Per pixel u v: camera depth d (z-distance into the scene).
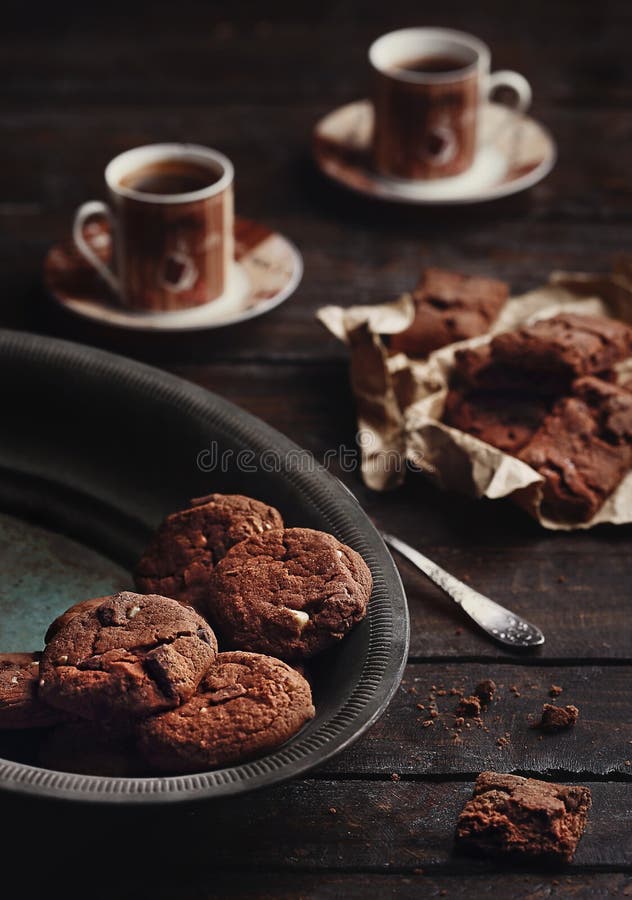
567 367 1.05
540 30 1.39
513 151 1.23
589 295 1.13
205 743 0.87
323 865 0.90
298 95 1.31
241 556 0.93
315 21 1.39
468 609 0.99
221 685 0.89
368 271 1.18
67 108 1.29
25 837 0.90
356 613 0.92
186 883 0.89
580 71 1.35
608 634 0.98
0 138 1.26
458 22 1.40
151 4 1.40
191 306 1.11
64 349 1.02
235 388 1.10
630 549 1.02
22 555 0.99
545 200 1.23
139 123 1.28
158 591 0.94
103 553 0.99
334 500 0.96
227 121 1.29
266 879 0.89
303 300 1.16
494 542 1.03
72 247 1.15
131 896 0.89
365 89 1.32
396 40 1.22
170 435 1.00
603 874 0.90
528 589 1.00
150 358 1.11
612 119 1.30
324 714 0.89
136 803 0.85
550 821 0.90
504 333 1.06
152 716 0.88
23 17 1.38
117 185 1.10
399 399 1.08
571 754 0.94
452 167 1.21
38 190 1.22
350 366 1.10
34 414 1.02
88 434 1.02
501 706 0.95
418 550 1.02
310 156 1.26
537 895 0.89
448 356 1.08
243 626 0.91
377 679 0.90
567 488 1.03
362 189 1.20
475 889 0.89
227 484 0.99
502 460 1.02
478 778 0.92
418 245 1.20
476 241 1.20
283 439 0.99
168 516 0.98
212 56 1.35
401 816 0.91
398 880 0.90
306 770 0.86
